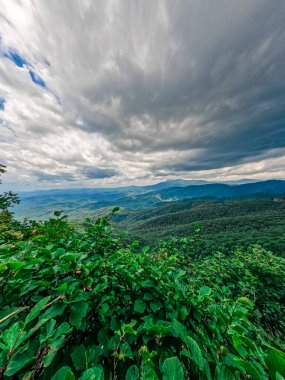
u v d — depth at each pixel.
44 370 1.10
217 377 1.00
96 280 1.97
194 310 1.84
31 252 1.92
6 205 11.97
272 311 4.31
